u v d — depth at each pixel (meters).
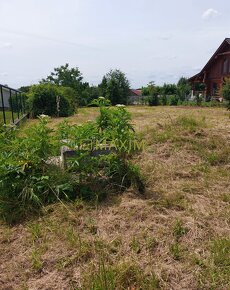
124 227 2.91
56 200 3.44
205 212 3.15
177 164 4.65
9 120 10.12
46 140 3.68
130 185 3.77
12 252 2.62
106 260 2.43
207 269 2.26
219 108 20.52
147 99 31.45
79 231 2.89
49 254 2.54
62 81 36.00
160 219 2.99
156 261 2.40
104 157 3.79
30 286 2.20
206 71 30.67
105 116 3.95
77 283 2.20
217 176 4.21
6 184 3.44
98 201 3.45
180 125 6.61
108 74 33.50
